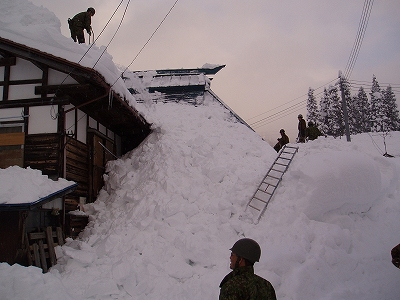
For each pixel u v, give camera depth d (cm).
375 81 4300
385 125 3641
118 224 883
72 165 930
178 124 1359
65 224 866
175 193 918
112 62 848
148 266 677
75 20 1101
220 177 995
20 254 664
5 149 879
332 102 3716
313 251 717
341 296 610
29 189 679
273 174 955
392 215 899
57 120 870
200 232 785
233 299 288
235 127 1494
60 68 802
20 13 895
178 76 1981
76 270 662
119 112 1053
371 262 723
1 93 901
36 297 478
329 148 1089
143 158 1150
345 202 830
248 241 322
